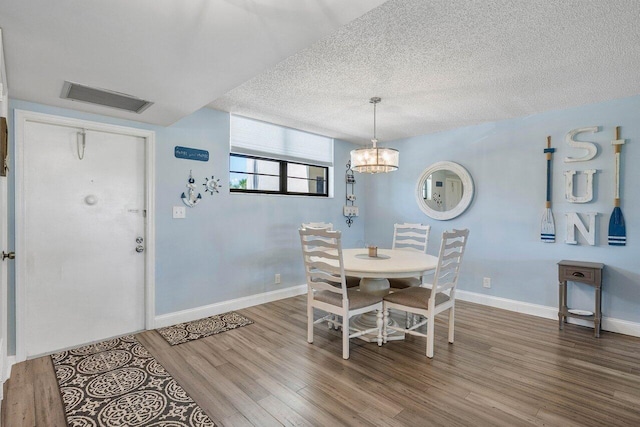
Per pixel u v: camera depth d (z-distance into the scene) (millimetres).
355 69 2434
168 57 1748
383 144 4953
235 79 2027
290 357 2502
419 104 3217
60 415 1797
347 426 1720
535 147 3531
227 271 3574
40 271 2521
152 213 3010
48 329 2562
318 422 1753
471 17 1763
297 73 2510
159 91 2209
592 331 3066
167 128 3104
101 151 2791
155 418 1778
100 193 2793
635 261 2965
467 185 4027
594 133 3174
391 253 3338
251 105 3295
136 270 2996
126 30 1481
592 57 2217
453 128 4168
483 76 2549
